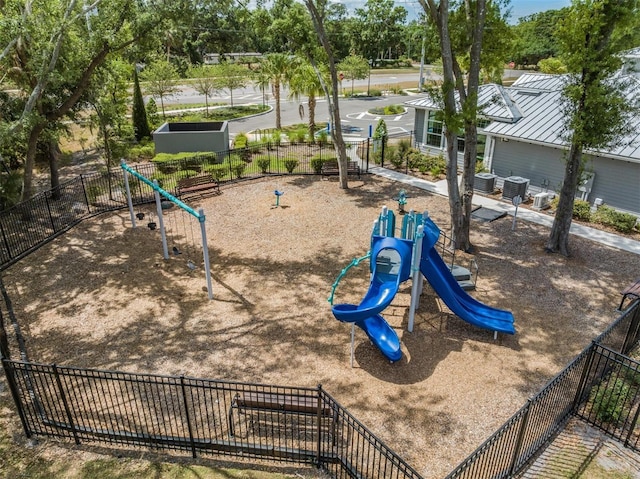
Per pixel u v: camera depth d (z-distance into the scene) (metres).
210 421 7.78
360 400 8.18
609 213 15.80
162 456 7.11
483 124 20.30
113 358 9.40
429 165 21.83
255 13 18.59
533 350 9.59
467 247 13.98
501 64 13.67
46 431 7.45
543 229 15.67
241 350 9.60
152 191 19.25
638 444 7.34
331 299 10.19
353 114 39.50
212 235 15.28
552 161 17.95
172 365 9.17
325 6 18.58
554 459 7.10
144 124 29.75
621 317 8.61
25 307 11.19
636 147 15.48
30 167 16.25
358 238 15.04
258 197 18.83
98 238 15.01
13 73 16.11
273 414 7.95
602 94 11.37
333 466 6.90
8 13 14.70
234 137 30.16
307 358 9.34
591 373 8.47
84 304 11.30
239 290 11.94
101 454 7.14
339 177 20.69
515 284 12.19
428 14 13.09
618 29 11.11
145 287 12.08
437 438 7.39
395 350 9.21
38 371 7.18
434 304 11.30
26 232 15.22
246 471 6.86
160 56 36.88
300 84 27.86
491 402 8.16
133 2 15.10
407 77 65.19
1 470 6.86
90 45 15.25
